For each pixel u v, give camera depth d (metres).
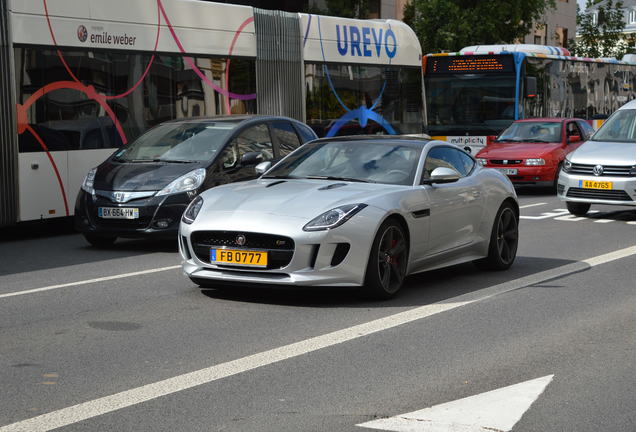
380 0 37.75
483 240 10.37
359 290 8.66
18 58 13.88
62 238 14.37
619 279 10.13
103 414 5.20
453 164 10.18
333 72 20.48
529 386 5.83
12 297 9.00
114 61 15.35
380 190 8.90
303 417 5.17
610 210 18.59
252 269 8.28
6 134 13.72
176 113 16.50
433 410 5.33
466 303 8.64
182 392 5.65
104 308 8.36
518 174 22.28
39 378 5.95
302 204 8.46
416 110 23.23
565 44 59.72
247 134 13.56
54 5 14.41
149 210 12.31
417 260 9.19
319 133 20.03
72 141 14.68
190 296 8.94
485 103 26.06
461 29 35.25
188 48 16.75
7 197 13.77
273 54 18.80
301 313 8.10
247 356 6.55
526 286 9.66
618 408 5.41
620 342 7.10
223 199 8.82
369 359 6.51
